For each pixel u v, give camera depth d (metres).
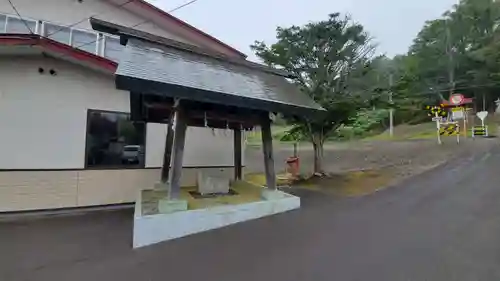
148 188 8.12
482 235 4.34
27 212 6.92
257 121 6.57
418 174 9.42
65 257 4.23
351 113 9.80
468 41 30.58
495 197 6.36
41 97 7.16
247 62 7.39
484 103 28.17
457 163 10.69
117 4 8.84
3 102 6.86
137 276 3.55
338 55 10.06
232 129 8.88
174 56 6.03
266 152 6.69
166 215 4.94
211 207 5.57
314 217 5.77
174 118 6.04
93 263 3.99
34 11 7.76
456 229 4.65
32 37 6.47
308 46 10.06
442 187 7.61
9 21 7.50
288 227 5.21
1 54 6.90
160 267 3.78
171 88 4.69
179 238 4.89
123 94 8.02
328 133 10.46
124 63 4.85
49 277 3.60
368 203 6.66
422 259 3.65
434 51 31.05
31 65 7.11
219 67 6.53
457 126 18.20
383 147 16.12
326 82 10.06
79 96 7.54
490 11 30.89
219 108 5.97
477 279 3.13
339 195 7.72
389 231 4.73
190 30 9.73
